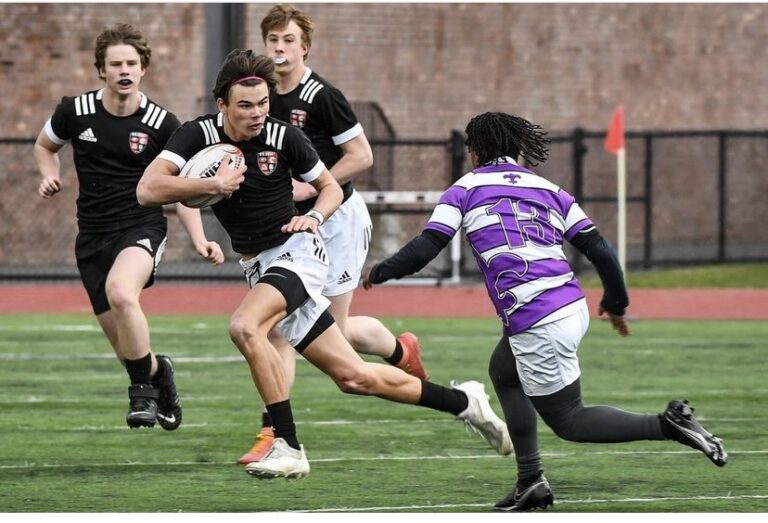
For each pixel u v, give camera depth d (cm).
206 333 4875
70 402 3350
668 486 2381
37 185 7556
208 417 3138
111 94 2559
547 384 2034
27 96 7550
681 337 4812
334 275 2664
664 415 2012
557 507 2194
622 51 8881
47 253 7569
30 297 6172
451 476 2466
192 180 2128
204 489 2342
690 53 9012
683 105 9006
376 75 8375
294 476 2108
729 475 2481
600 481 2425
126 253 2523
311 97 2633
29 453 2678
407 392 2231
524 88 8700
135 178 2569
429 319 5425
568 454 2698
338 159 2695
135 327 2459
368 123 8206
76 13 7588
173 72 7700
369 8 8331
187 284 7006
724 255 7594
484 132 2122
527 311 2025
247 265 2278
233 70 2120
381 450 2731
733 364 4122
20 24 7531
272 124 2202
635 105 8912
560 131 7969
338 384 2222
